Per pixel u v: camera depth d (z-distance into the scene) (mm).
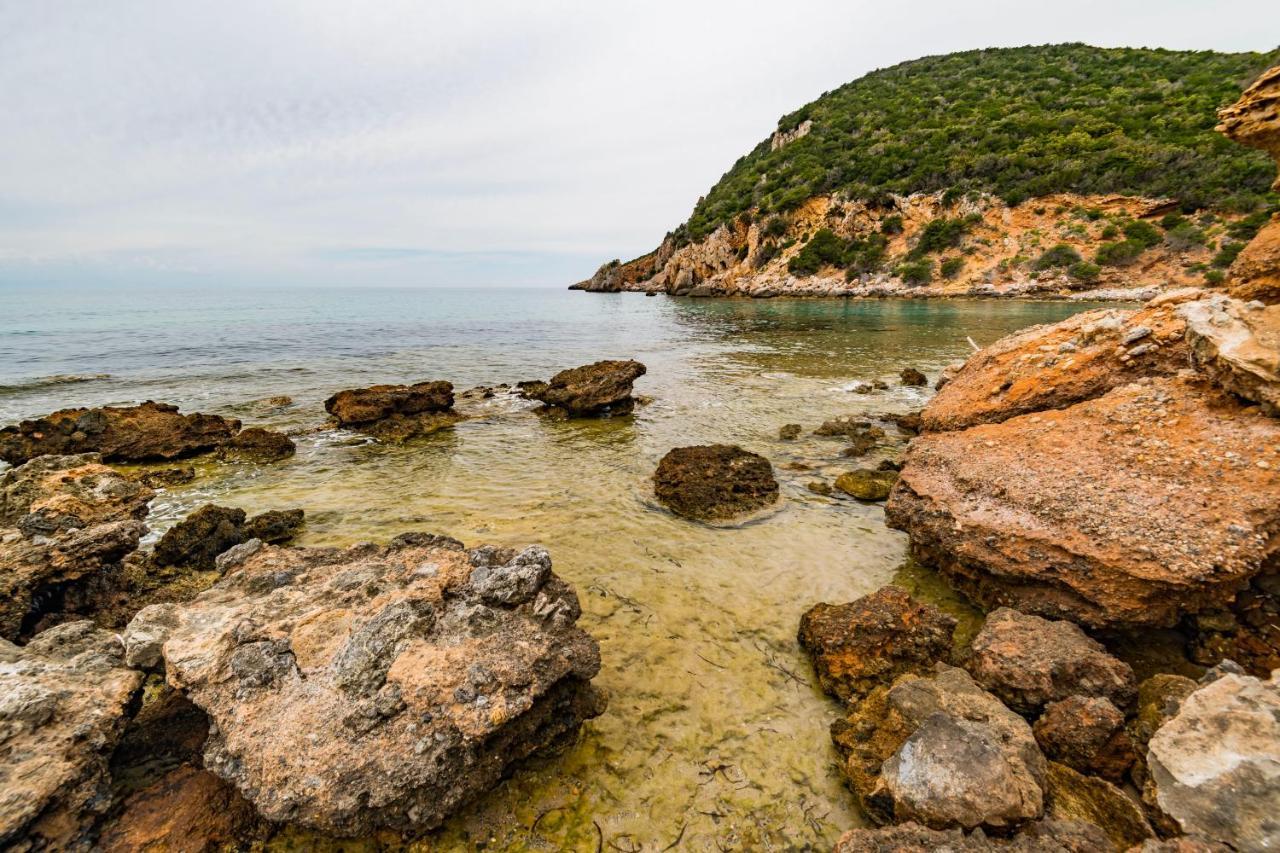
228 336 37969
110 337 36594
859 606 6113
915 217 71625
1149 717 4512
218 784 4109
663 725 5207
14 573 6195
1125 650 5738
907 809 3869
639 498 10531
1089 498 6422
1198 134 62969
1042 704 4914
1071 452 7348
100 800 3793
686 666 6004
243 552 6074
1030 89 95500
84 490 8820
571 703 4754
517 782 4527
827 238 75500
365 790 3717
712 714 5352
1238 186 54438
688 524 9383
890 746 4531
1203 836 3209
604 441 14453
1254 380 6512
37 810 3441
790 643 6363
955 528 7035
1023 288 58219
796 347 31203
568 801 4418
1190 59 95125
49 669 4336
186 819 3857
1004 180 68062
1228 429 6523
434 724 4000
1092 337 9711
